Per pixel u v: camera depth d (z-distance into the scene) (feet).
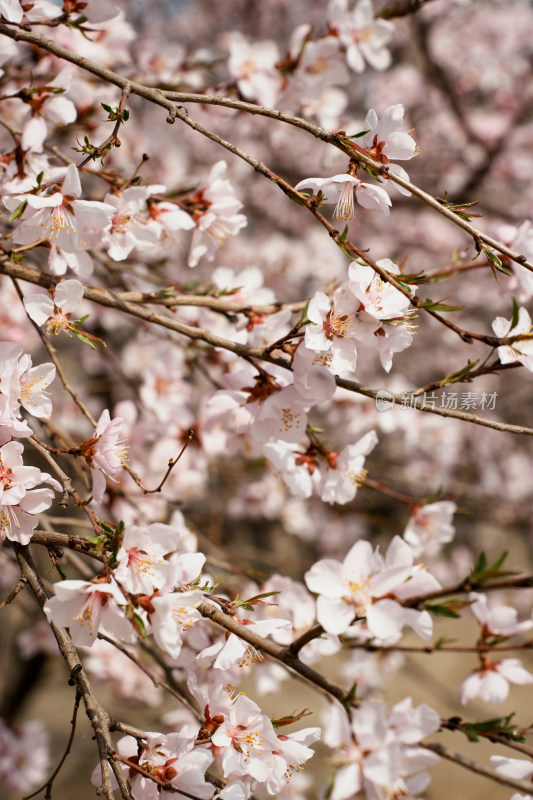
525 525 22.16
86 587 4.50
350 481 7.20
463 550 22.99
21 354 5.37
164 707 16.05
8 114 8.90
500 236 7.13
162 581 4.62
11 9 6.19
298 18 22.21
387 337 5.46
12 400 5.06
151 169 13.48
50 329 5.70
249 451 9.92
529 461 22.97
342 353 5.44
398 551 5.35
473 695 6.92
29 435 5.17
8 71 8.66
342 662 15.19
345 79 9.76
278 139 11.32
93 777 5.19
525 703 27.50
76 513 11.60
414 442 13.92
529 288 7.02
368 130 5.03
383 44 9.84
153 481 10.99
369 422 12.62
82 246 6.17
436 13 21.83
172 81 10.02
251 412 6.23
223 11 24.09
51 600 4.53
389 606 5.10
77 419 15.08
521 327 5.69
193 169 18.51
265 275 19.13
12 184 6.64
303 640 5.10
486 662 7.01
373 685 13.66
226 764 4.99
